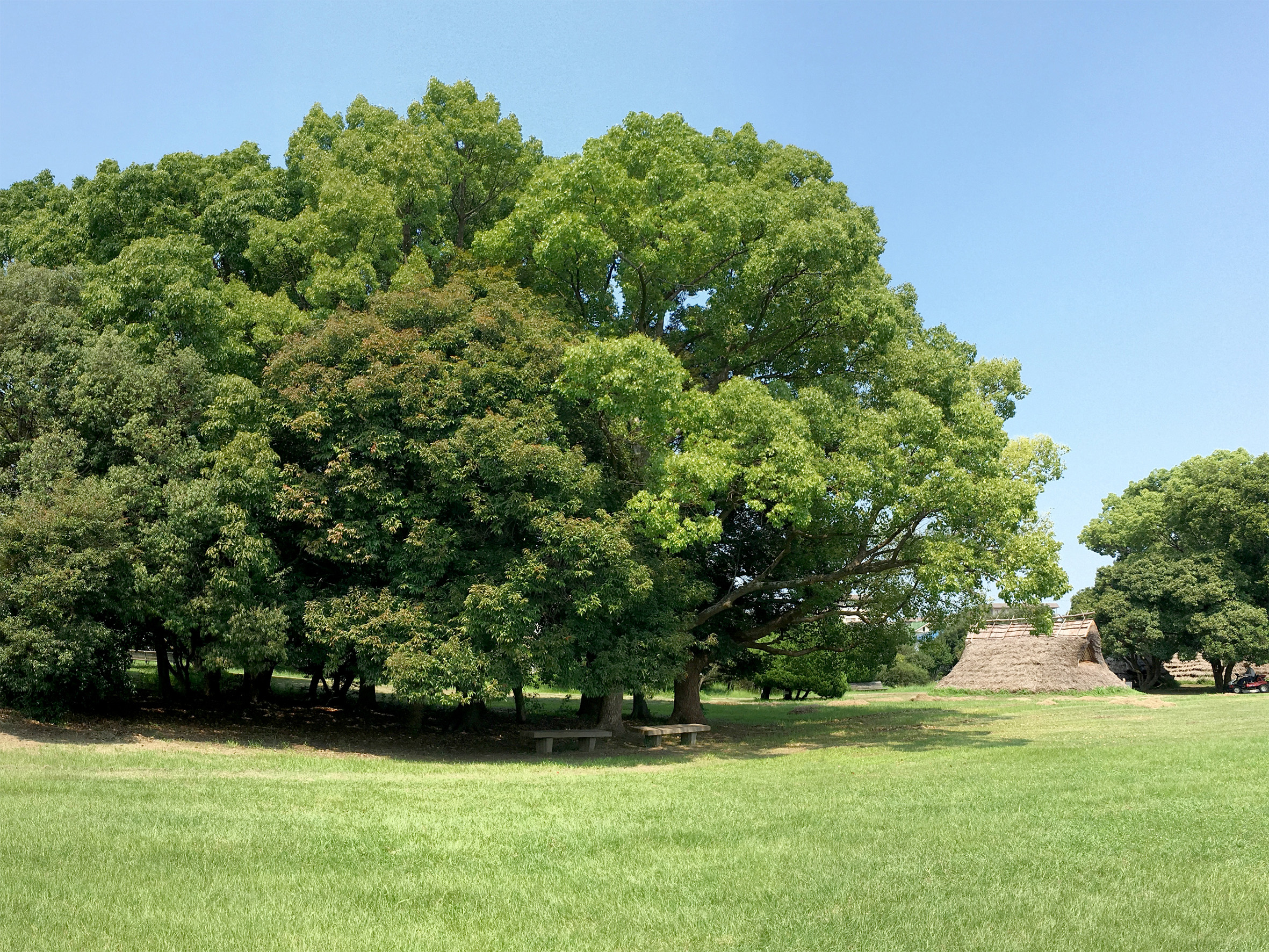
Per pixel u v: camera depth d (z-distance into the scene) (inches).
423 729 930.1
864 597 970.7
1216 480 2034.9
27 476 658.2
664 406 720.3
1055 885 272.1
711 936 230.8
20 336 705.6
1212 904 249.8
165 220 866.1
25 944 216.1
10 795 399.5
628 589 718.5
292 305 813.2
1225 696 1435.8
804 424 754.8
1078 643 1647.4
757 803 432.8
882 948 220.4
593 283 908.0
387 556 712.4
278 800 421.1
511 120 1010.7
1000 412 1074.7
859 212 1032.8
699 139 933.8
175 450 685.9
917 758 652.1
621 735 922.1
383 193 836.6
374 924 240.5
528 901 263.9
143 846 312.0
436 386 685.9
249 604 674.2
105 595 639.1
